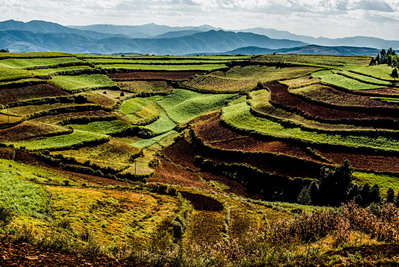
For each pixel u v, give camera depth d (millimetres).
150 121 130625
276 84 150250
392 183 67875
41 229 25969
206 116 128125
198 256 22750
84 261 18875
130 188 58969
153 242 31328
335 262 18500
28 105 117938
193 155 98750
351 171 64812
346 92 120500
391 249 19438
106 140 93188
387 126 90938
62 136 89438
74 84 149250
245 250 23984
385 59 197500
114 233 34781
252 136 99562
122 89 162000
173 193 59656
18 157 69188
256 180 79125
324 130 91750
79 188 50562
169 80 178875
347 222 24484
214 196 63750
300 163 79625
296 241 24203
